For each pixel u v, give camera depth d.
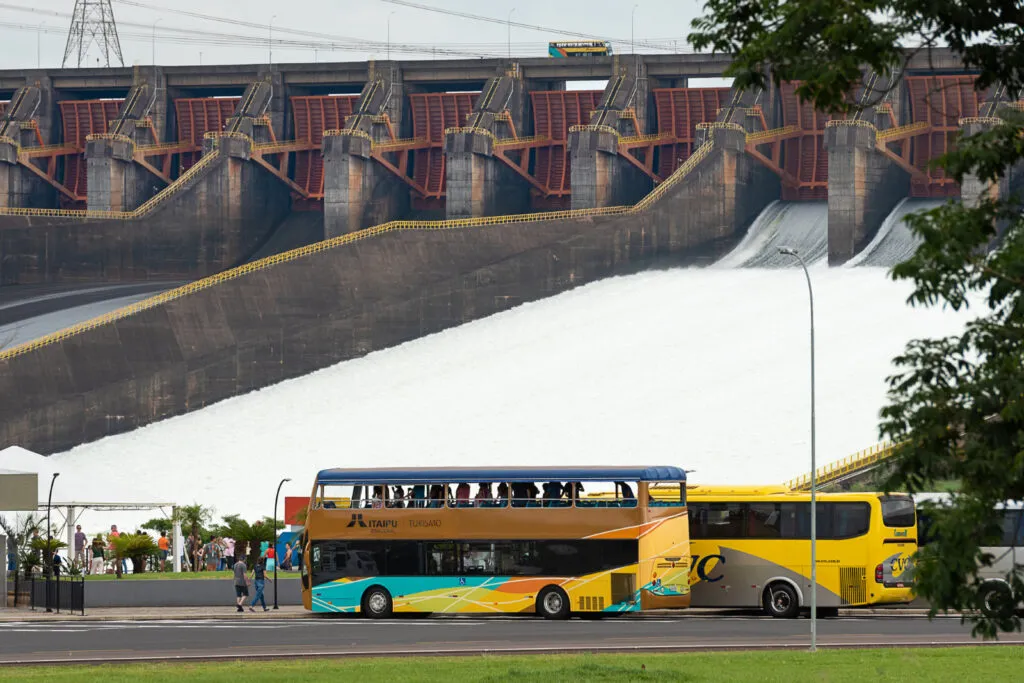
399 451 185.88
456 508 100.25
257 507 174.88
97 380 196.00
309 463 185.75
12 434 188.38
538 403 194.12
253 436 194.75
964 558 32.38
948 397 33.00
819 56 34.06
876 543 98.44
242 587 107.50
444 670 58.44
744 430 177.88
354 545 101.56
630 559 97.38
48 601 109.81
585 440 181.50
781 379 190.50
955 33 34.22
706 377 194.50
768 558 100.12
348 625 94.12
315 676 56.31
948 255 32.44
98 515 171.75
